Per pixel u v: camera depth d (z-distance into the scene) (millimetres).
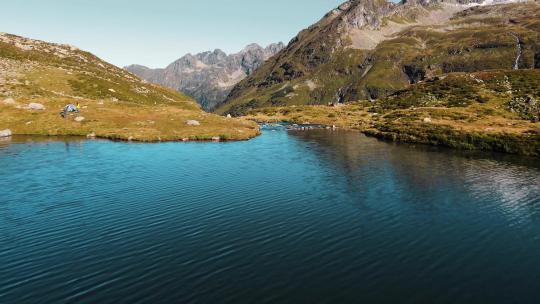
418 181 43750
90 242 26516
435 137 77938
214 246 25953
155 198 37219
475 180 44250
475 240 26891
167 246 25891
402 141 82438
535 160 57750
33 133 79312
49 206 34406
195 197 37656
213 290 20062
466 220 30906
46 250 25094
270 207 34531
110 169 49656
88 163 53031
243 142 79250
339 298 19344
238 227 29594
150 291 19938
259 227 29562
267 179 45219
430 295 19641
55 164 51969
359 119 142375
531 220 30734
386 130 96938
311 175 47281
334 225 29953
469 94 147750
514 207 34062
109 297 19344
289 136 93562
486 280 21234
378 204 35188
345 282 21016
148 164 53312
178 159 57375
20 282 20859
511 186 41344
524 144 65250
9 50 163375
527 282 20953
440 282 21016
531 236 27500
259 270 22406
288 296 19484
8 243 26188
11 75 124938
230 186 41969
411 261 23656
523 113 111438
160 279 21266
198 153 63094
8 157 56188
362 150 68562
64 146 66250
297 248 25656
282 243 26484
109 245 26016
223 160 57312
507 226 29516
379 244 26250
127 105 108188
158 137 76688
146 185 42094
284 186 41812
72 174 46562
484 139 70938
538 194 38188
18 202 35438
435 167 52062
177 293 19750
